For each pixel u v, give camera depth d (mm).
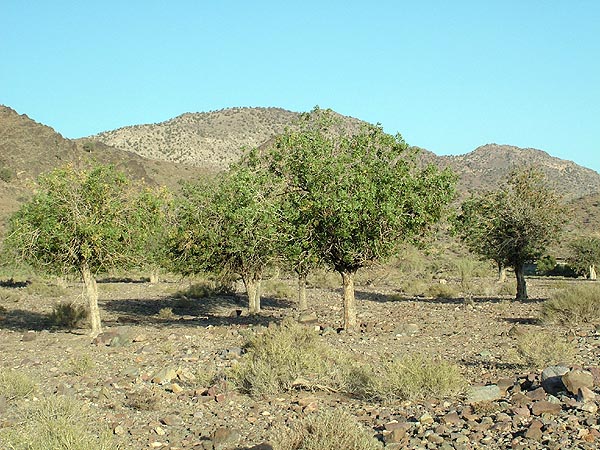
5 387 11484
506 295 39062
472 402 10227
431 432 8453
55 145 107750
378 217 19562
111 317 30125
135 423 9797
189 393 11977
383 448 7824
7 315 31016
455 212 21547
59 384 12820
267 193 20969
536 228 31469
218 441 8523
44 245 21766
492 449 7695
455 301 34688
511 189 32469
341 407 10430
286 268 30406
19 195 89562
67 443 7570
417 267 60250
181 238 28203
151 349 17719
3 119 108812
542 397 10039
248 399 11367
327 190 19781
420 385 10773
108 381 13234
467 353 15867
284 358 12281
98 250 21672
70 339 21141
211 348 17656
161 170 124562
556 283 46281
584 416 8758
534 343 13688
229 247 27234
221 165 177250
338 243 20469
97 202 22266
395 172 19953
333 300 38156
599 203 96062
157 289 47250
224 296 40938
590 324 20250
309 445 7547
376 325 22391
